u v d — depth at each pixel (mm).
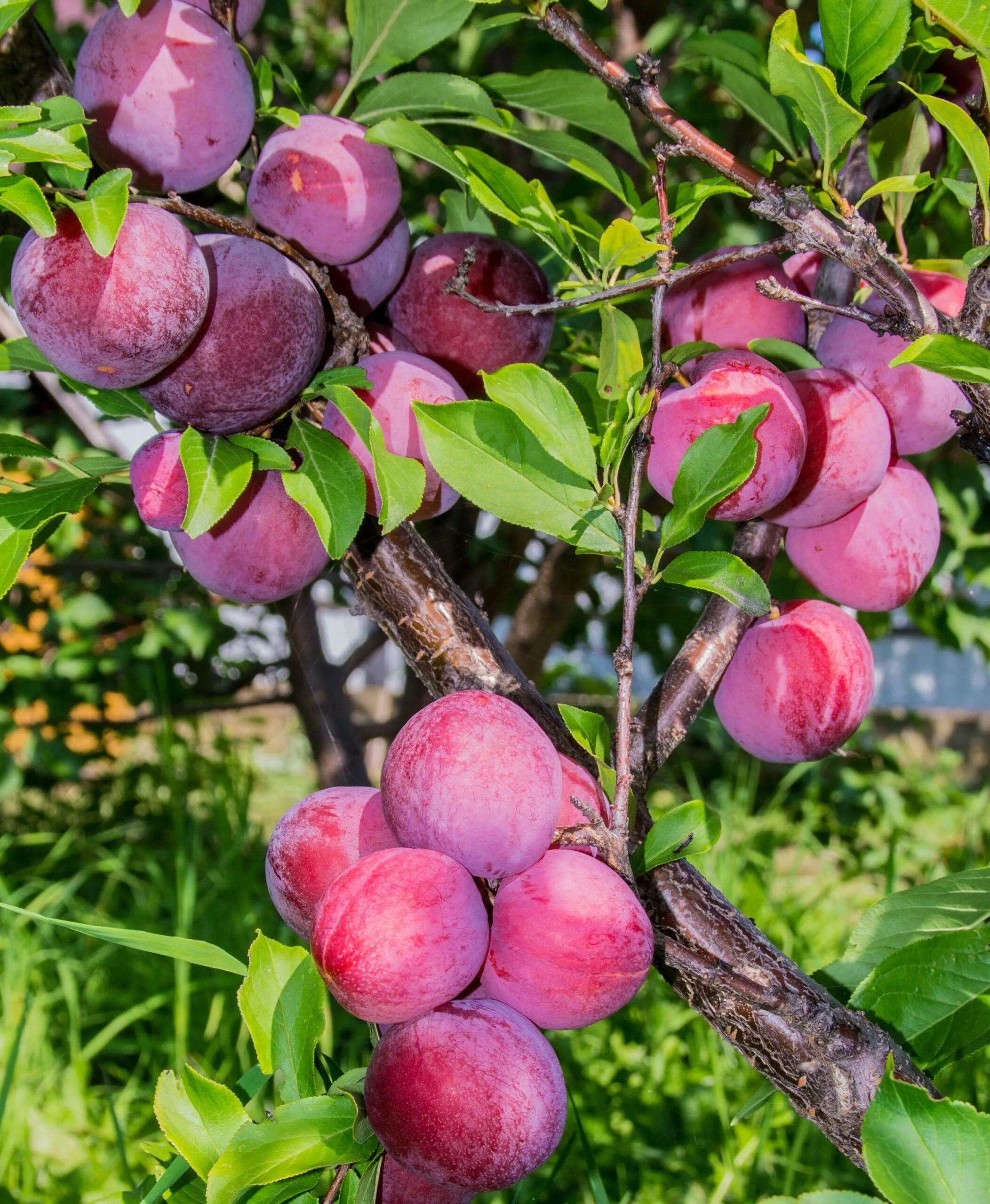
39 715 4605
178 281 1062
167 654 4441
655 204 1433
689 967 1085
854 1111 1085
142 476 1166
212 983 3309
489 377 1050
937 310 1054
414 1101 885
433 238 1443
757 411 1048
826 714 1382
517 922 929
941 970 1141
